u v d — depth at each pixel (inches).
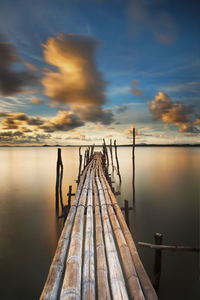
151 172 839.7
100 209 199.0
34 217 343.6
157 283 153.8
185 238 252.7
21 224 312.0
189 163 1213.1
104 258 100.3
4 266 200.8
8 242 251.8
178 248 139.6
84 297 68.4
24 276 186.4
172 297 155.3
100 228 142.6
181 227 287.9
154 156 1947.6
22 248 236.8
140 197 454.9
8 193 518.9
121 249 109.9
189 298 154.4
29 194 508.4
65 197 481.1
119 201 425.1
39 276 186.4
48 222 320.5
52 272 85.7
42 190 553.3
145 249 226.7
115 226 143.5
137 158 1678.2
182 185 583.8
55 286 75.4
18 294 165.2
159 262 150.6
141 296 70.2
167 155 2133.4
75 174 841.5
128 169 949.8
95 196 235.0
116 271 85.6
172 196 462.0
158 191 512.4
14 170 976.3
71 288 70.4
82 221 159.0
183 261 201.8
